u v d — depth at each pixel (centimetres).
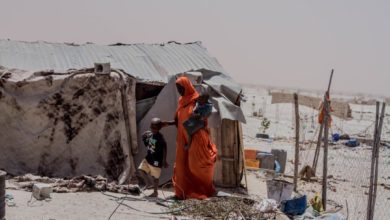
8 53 1300
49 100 1119
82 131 1130
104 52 1416
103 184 1030
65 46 1431
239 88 1200
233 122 1198
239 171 1229
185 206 951
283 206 1020
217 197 1020
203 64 1442
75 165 1121
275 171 1534
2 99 1110
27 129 1116
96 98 1137
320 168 1956
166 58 1434
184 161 1038
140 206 945
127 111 1148
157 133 1027
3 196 736
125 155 1130
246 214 939
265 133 3084
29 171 1104
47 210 860
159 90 1232
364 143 2883
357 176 1814
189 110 1023
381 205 1397
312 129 3506
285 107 6000
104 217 858
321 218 1009
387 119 5128
